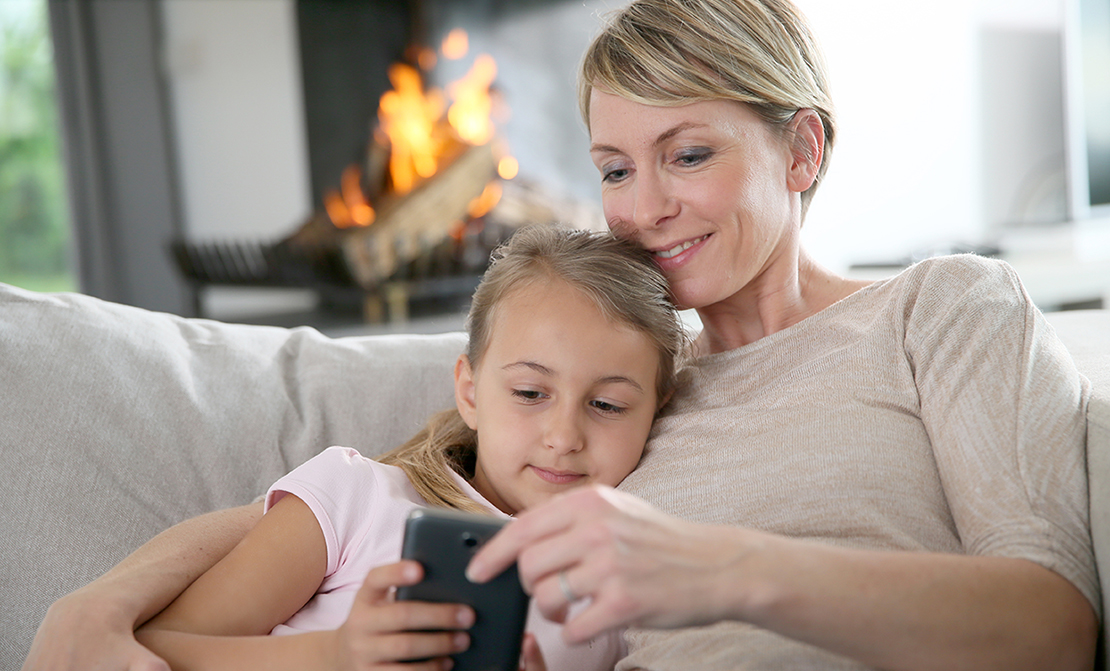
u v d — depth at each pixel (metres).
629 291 0.84
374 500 0.81
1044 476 0.69
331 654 0.63
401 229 3.17
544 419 0.83
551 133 3.76
